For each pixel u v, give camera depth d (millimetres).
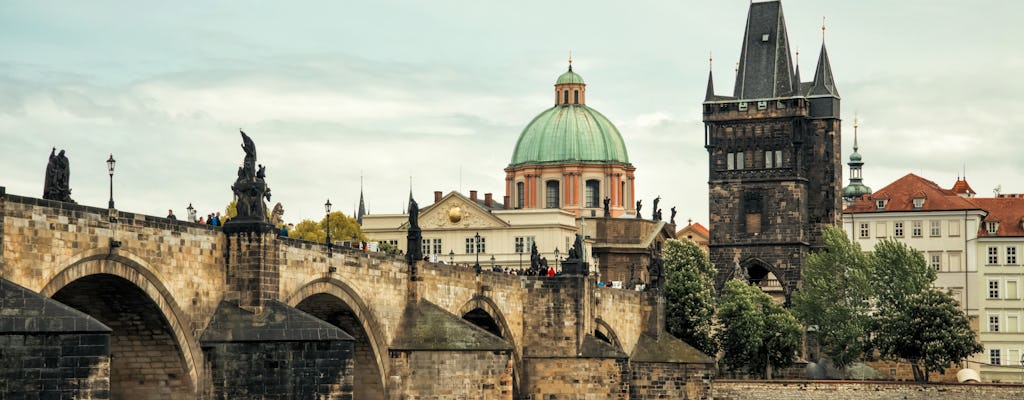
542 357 186000
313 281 136125
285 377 121438
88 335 96625
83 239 107750
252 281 123812
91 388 96688
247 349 121688
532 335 186875
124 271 112312
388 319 151625
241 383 121562
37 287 103375
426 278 158625
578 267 189000
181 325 118688
